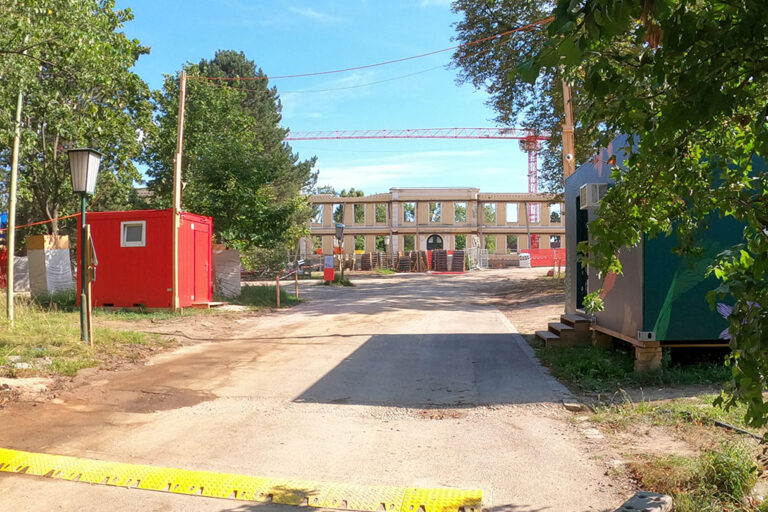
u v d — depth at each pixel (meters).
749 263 2.48
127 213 15.34
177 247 15.10
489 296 24.30
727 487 3.77
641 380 7.27
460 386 7.35
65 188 25.45
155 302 15.13
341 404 6.50
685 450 4.68
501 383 7.48
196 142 25.95
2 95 11.19
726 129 2.66
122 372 7.97
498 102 26.91
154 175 27.62
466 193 65.81
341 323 13.89
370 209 67.19
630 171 2.92
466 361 8.99
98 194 28.81
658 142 2.25
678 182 2.77
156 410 6.18
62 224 34.69
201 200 21.14
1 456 4.61
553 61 2.01
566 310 11.91
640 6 1.84
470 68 26.48
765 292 2.19
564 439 5.15
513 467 4.45
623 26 1.86
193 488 4.03
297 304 19.22
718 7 2.00
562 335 9.80
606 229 3.01
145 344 10.02
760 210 2.57
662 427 5.36
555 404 6.41
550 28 1.90
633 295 7.62
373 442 5.12
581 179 10.32
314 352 9.80
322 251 62.22
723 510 3.50
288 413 6.10
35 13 10.12
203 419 5.85
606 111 2.40
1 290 19.81
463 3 25.62
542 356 9.24
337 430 5.49
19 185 22.09
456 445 5.02
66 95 13.14
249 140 26.00
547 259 60.84
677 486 3.87
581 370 7.80
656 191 2.91
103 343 9.44
